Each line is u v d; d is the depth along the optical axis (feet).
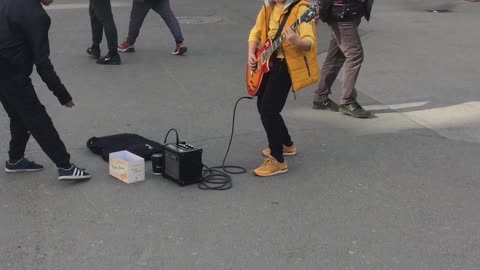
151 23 38.58
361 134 19.85
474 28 38.70
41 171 16.51
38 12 14.19
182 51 30.55
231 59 30.09
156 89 24.61
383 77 26.89
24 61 14.62
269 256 12.37
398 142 19.11
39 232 13.30
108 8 27.66
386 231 13.44
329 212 14.34
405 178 16.37
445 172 16.81
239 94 24.16
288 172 16.70
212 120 20.97
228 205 14.66
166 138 17.71
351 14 20.45
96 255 12.39
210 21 40.29
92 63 28.55
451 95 24.36
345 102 21.76
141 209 14.40
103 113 21.50
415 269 11.93
